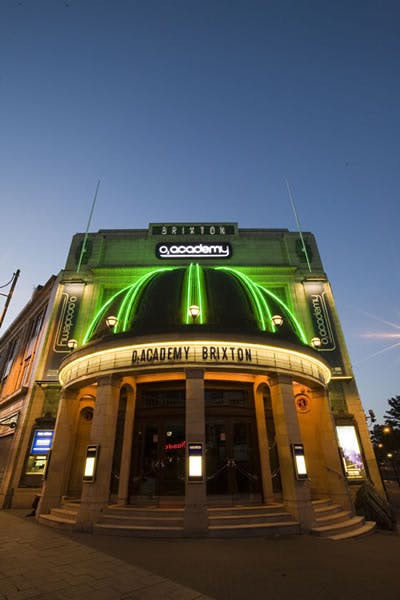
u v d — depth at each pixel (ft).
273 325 58.65
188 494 38.17
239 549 31.63
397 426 225.56
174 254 89.61
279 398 46.62
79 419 63.72
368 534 41.78
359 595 21.13
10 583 22.41
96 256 89.61
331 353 73.56
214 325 47.55
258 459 50.16
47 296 89.76
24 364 86.38
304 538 36.45
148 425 51.42
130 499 47.44
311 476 57.31
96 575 24.16
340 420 66.08
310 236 93.40
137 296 60.59
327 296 81.20
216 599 20.38
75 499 53.52
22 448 65.05
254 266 85.87
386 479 221.46
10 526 42.75
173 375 50.83
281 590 21.85
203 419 42.04
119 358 47.98
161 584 22.63
